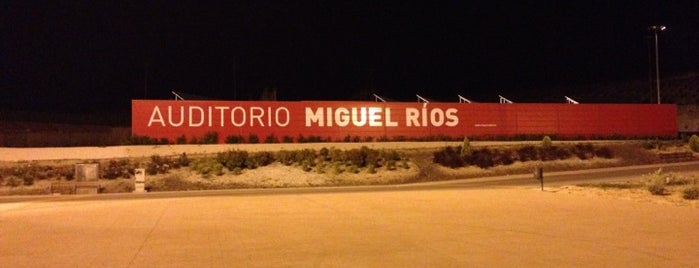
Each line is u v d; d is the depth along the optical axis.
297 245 13.24
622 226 15.51
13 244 13.82
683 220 16.55
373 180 37.50
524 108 49.88
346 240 13.83
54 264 11.49
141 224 17.02
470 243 13.25
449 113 48.53
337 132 46.62
